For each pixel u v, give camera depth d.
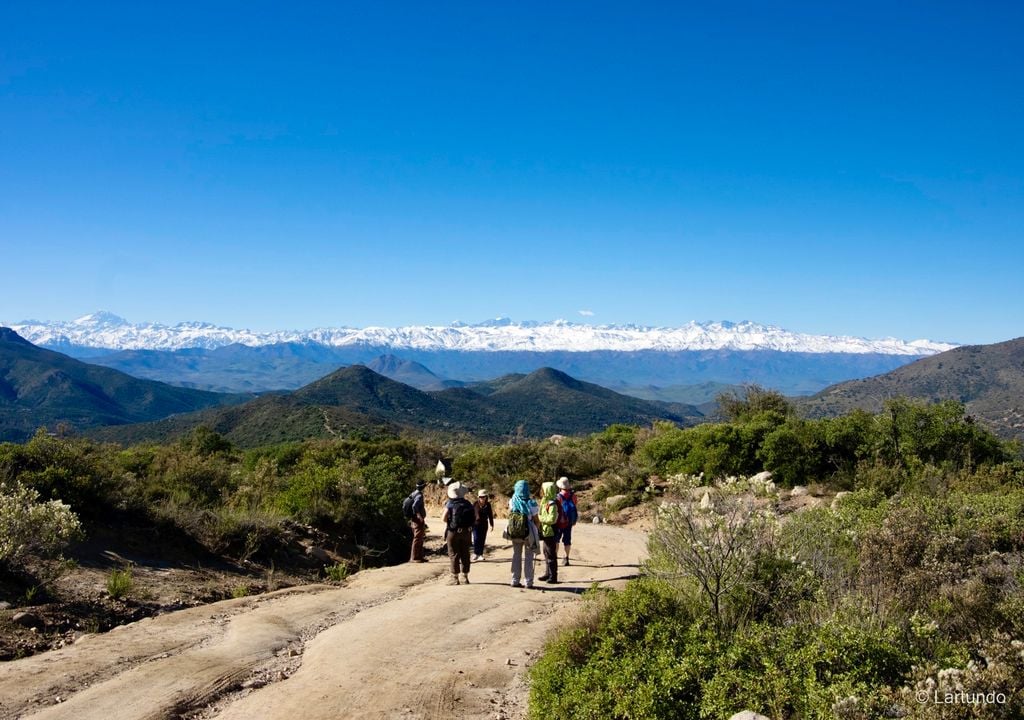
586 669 6.26
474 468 33.06
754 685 5.46
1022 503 10.82
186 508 14.66
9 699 6.09
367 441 39.38
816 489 21.16
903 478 18.50
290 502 17.00
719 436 24.80
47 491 12.33
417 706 6.52
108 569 11.07
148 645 7.90
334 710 6.32
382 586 12.34
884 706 4.88
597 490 26.92
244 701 6.50
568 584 12.38
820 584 7.36
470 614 9.93
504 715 6.45
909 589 7.55
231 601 10.49
